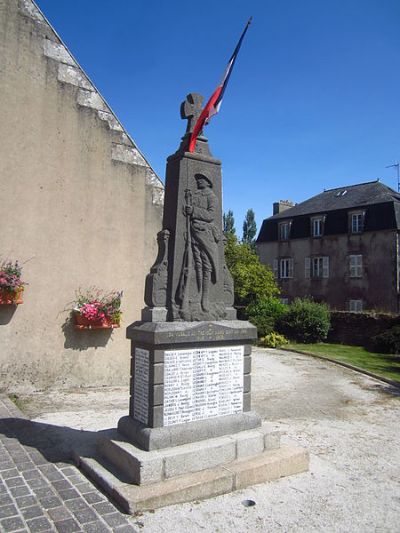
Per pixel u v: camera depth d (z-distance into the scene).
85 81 9.80
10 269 8.45
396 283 29.75
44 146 9.22
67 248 9.39
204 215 5.69
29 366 8.85
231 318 5.85
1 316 8.63
